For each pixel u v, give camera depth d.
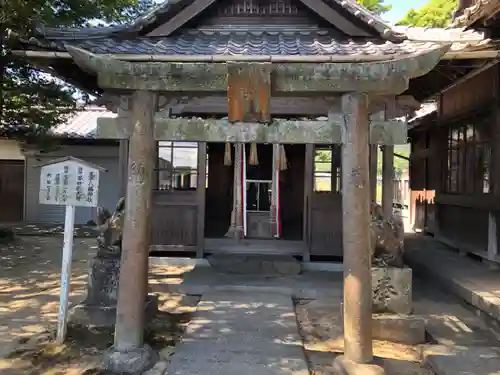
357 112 4.37
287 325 5.55
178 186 9.23
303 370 4.33
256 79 4.26
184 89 4.43
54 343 5.02
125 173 7.77
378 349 5.11
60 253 10.71
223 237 9.09
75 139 15.30
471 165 9.16
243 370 4.32
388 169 7.36
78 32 6.17
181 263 8.67
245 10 6.95
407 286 5.50
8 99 11.63
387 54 5.28
